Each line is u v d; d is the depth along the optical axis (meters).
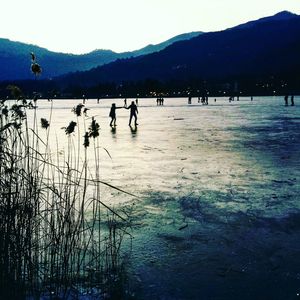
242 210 8.13
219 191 9.68
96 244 6.06
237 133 24.33
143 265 5.58
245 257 5.91
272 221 7.46
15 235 4.29
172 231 6.91
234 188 9.98
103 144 19.14
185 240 6.52
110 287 4.79
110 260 5.58
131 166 13.18
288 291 4.93
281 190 9.76
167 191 9.69
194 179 11.10
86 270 5.20
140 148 17.70
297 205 8.47
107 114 49.72
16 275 4.29
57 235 4.89
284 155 15.36
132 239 6.52
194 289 4.95
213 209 8.20
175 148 17.67
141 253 5.97
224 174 11.77
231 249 6.19
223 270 5.48
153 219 7.52
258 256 5.94
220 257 5.89
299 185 10.27
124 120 38.56
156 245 6.29
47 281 4.67
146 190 9.79
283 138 21.22
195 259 5.80
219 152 16.38
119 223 7.21
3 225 4.23
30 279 4.39
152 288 4.95
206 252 6.05
